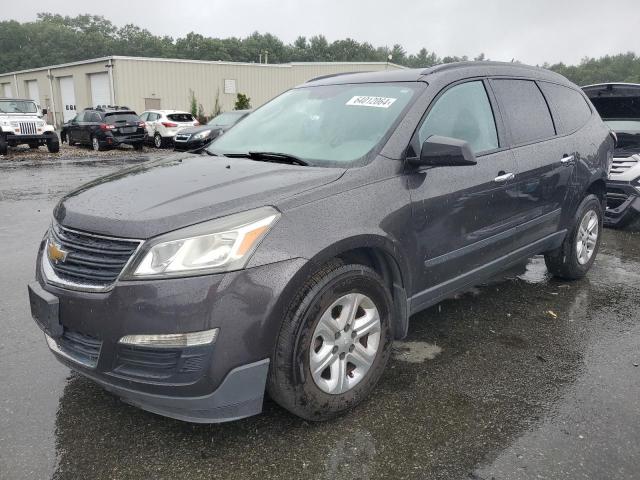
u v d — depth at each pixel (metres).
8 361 3.35
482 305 4.37
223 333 2.26
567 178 4.36
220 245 2.29
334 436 2.62
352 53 119.50
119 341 2.30
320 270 2.56
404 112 3.17
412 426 2.70
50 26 111.31
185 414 2.40
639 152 7.20
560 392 3.03
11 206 8.59
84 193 2.85
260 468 2.39
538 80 4.36
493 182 3.52
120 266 2.33
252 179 2.74
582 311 4.27
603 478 2.32
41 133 18.61
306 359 2.50
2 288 4.66
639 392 3.03
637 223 7.47
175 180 2.83
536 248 4.24
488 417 2.78
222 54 105.62
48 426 2.69
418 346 3.60
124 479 2.32
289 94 4.15
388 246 2.82
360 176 2.83
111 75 31.11
